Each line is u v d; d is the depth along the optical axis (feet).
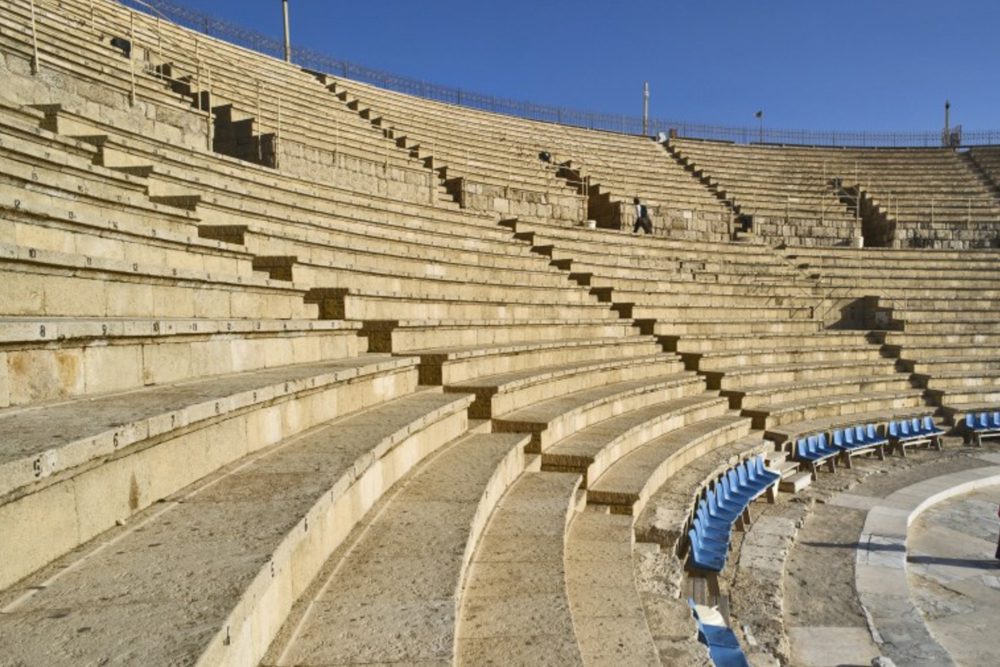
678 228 88.48
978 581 31.78
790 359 62.85
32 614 7.97
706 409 47.29
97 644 7.30
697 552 28.17
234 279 23.07
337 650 10.39
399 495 18.75
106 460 10.78
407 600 12.14
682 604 22.04
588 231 71.31
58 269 15.43
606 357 48.98
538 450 28.94
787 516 38.78
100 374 14.38
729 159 114.21
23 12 44.37
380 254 40.29
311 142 58.54
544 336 46.16
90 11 55.26
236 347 20.11
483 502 18.99
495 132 94.79
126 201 23.68
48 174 22.66
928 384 64.49
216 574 9.16
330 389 20.81
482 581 16.06
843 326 76.07
